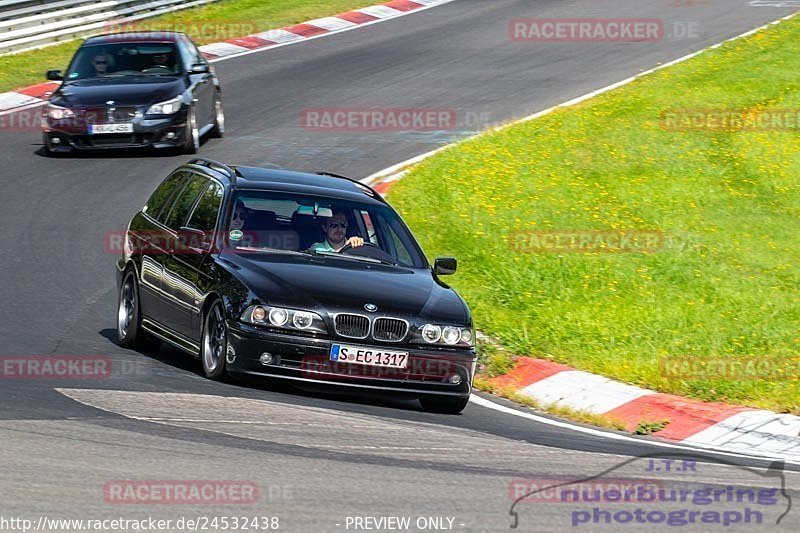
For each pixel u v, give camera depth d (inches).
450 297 1299.2
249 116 2942.9
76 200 2206.0
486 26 4097.0
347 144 2689.5
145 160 2513.5
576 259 1975.9
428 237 2065.7
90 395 1136.8
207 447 971.9
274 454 968.3
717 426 1346.0
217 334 1250.0
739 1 4500.5
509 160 2522.1
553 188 2363.4
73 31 3656.5
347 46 3791.8
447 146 2630.4
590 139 2689.5
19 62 3361.2
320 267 1288.1
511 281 1868.8
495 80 3341.5
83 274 1793.8
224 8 4274.1
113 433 993.5
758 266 2027.6
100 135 2458.2
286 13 4232.3
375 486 903.7
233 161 2514.8
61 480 857.5
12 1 3410.4
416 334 1224.8
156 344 1454.2
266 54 3661.4
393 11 4367.6
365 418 1146.7
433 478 943.7
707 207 2317.9
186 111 2512.3
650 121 2805.1
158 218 1466.5
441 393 1236.5
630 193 2359.7
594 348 1599.4
